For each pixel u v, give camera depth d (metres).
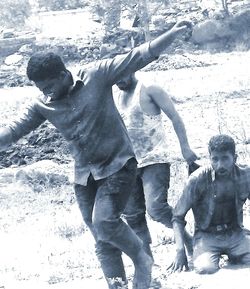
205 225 8.36
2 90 43.81
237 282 7.58
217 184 8.25
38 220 13.47
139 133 8.55
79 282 8.73
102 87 6.96
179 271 8.16
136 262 7.28
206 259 8.14
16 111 32.34
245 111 26.30
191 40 54.50
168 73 42.62
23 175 17.27
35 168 17.28
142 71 45.09
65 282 8.87
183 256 8.21
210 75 39.06
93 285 8.49
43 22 62.38
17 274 9.59
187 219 11.08
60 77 6.86
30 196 16.05
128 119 8.61
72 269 9.52
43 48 56.75
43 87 6.88
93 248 10.70
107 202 7.02
